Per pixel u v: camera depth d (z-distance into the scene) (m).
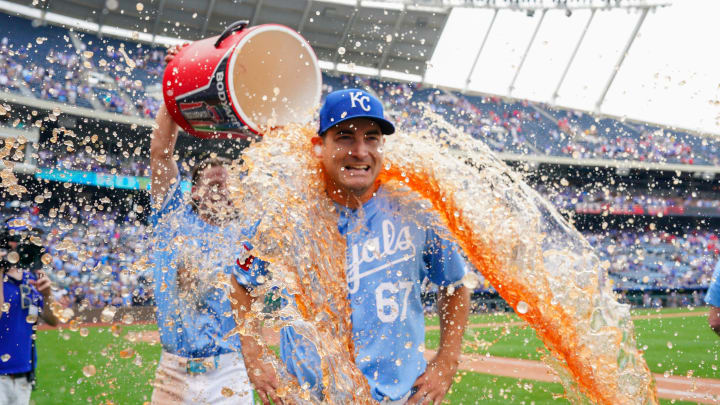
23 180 12.84
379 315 1.85
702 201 23.48
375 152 1.84
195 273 2.54
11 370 3.05
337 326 1.85
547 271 1.93
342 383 1.81
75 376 5.77
